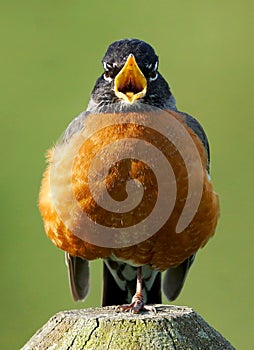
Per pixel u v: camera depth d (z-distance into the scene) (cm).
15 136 1548
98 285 1416
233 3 1784
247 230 1445
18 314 1383
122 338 679
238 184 1480
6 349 1359
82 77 1633
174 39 1709
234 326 1340
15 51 1703
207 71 1656
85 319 689
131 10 1788
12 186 1488
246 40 1706
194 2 1802
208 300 1375
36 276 1412
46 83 1628
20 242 1441
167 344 678
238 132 1558
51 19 1772
